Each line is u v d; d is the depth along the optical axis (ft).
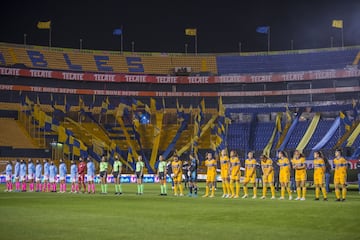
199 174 204.44
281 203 75.10
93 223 47.75
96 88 270.46
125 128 239.50
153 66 281.74
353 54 267.59
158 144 232.12
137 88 275.59
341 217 51.85
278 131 229.04
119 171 109.70
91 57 279.28
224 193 98.32
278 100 274.36
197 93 262.47
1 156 211.61
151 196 99.19
